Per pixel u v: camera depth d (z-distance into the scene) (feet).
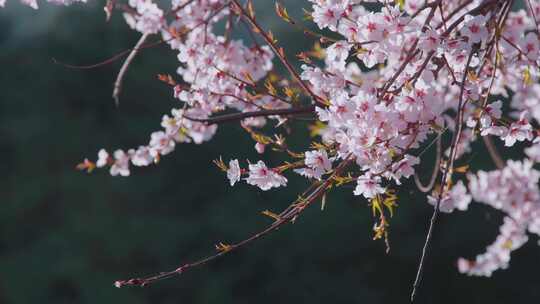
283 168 8.20
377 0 8.59
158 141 11.23
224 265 51.80
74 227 52.54
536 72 9.07
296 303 49.98
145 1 10.30
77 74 59.41
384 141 7.47
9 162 57.21
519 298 48.65
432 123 7.47
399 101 7.45
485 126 7.97
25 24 63.72
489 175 12.85
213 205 53.72
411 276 50.01
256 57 10.56
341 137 7.71
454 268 49.42
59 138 57.82
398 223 48.88
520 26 10.19
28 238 54.03
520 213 13.10
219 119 8.48
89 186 55.36
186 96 9.85
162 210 54.85
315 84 8.43
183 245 52.44
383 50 8.07
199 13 10.49
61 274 49.65
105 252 51.90
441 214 49.67
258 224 51.08
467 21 7.52
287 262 50.47
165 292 51.44
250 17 8.93
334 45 8.18
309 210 50.11
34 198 54.70
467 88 7.93
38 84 59.52
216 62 10.52
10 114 58.85
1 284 50.19
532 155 13.00
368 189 7.79
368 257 50.34
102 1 60.18
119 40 60.13
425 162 27.32
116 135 58.85
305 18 8.28
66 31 59.98
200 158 55.26
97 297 49.37
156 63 59.67
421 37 7.63
